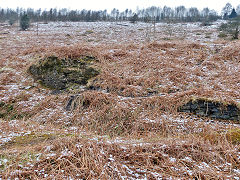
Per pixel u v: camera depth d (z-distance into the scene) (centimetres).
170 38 1886
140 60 812
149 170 269
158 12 5972
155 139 372
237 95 507
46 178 240
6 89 686
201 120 456
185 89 591
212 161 291
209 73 686
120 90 623
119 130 452
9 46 1552
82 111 526
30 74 822
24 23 2902
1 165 263
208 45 957
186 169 270
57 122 492
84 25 3294
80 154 291
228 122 441
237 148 319
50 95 664
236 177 253
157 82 647
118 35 2256
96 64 774
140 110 508
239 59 778
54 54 804
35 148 317
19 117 541
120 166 269
